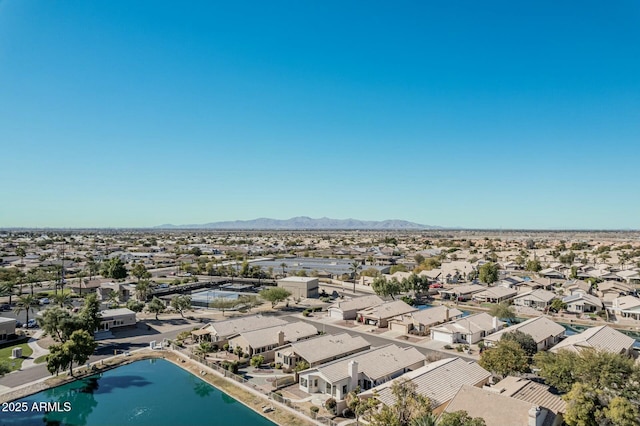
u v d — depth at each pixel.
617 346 71.44
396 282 134.12
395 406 43.44
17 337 86.94
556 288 148.00
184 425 52.09
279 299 123.00
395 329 96.12
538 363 58.12
